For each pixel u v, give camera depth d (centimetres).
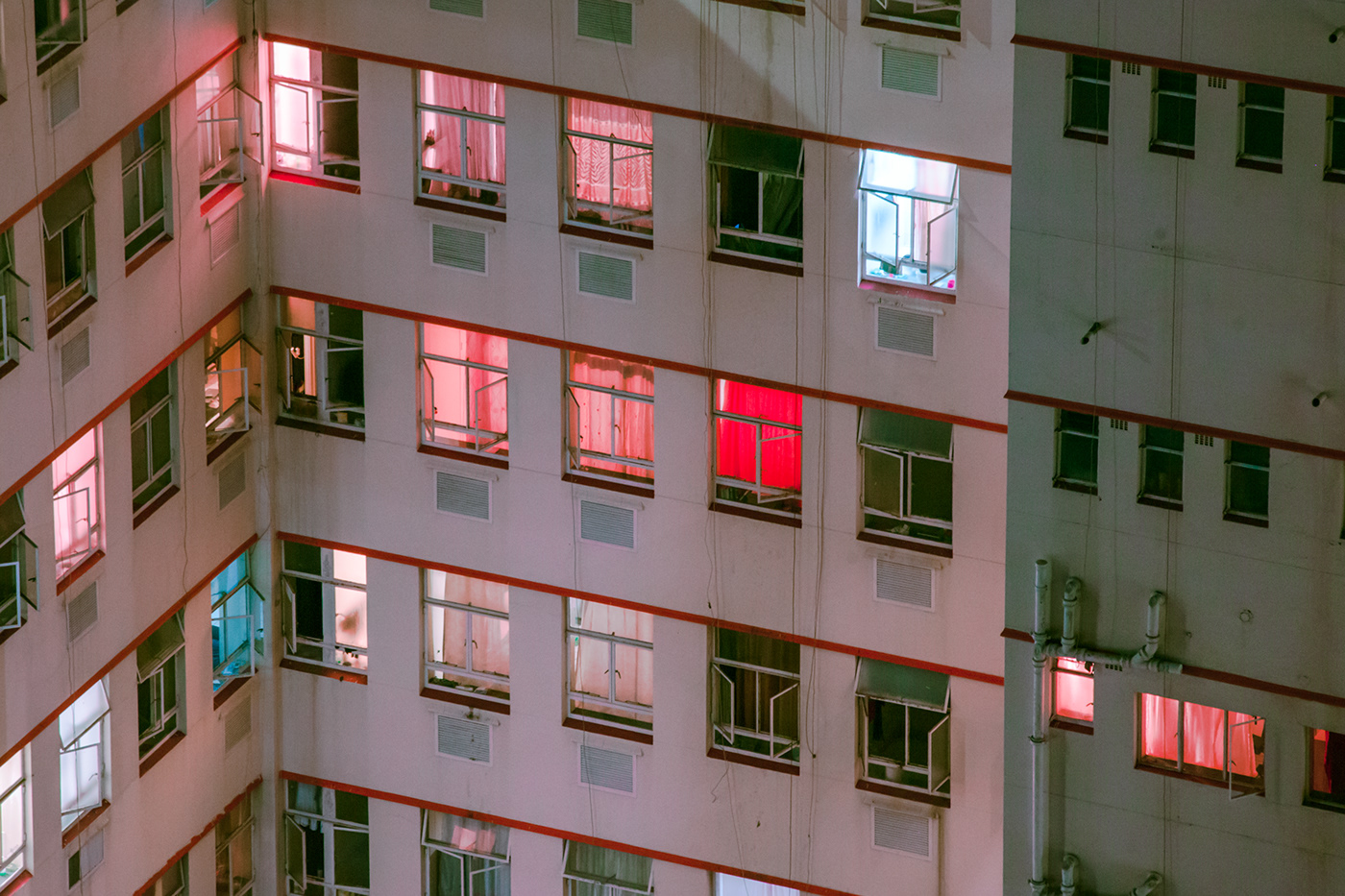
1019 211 4994
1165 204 4888
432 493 5800
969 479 5378
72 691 5366
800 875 5794
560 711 5856
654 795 5844
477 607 5891
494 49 5422
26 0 4888
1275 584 5044
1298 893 5231
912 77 5138
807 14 5172
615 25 5312
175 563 5638
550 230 5525
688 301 5466
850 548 5512
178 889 5922
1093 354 5031
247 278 5734
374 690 5991
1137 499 5100
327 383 5822
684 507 5612
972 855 5625
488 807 5994
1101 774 5309
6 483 5069
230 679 5991
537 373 5644
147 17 5222
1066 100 4900
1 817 5312
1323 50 4675
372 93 5559
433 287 5653
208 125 5588
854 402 5403
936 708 5569
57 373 5156
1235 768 5231
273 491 5909
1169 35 4775
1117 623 5194
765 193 5369
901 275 5331
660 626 5716
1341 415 4881
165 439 5603
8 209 4931
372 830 6125
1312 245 4809
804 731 5678
